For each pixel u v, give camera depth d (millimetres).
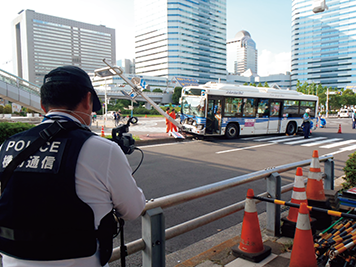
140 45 150750
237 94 14688
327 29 123062
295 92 17703
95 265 1163
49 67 170750
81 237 1091
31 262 1080
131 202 1269
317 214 3635
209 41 146750
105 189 1181
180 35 133875
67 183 1084
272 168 3543
